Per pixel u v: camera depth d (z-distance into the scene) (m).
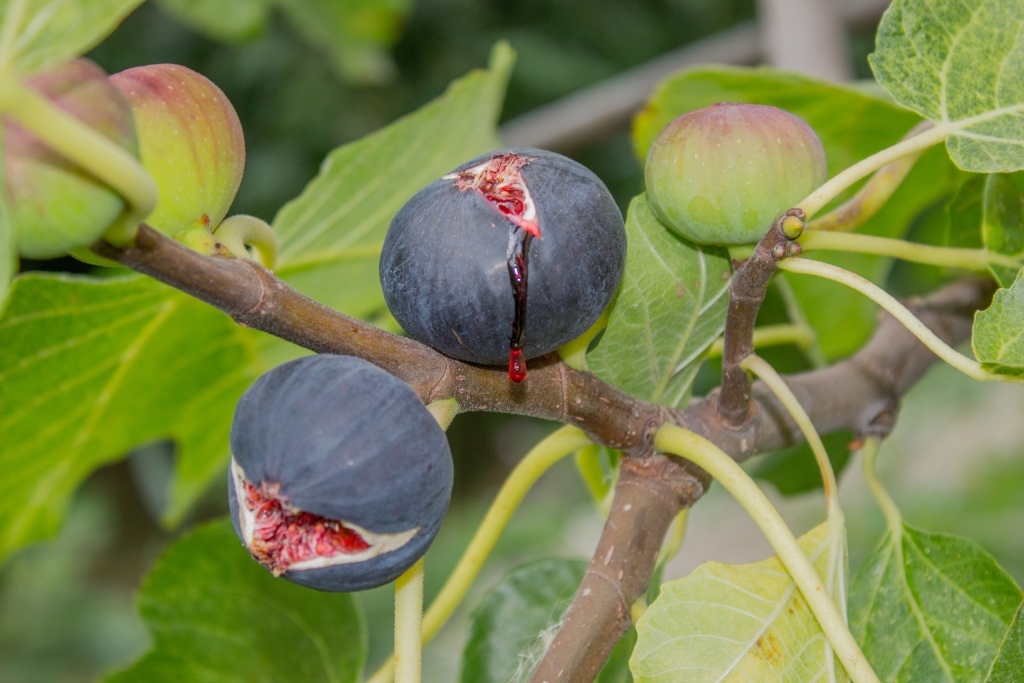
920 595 0.61
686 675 0.57
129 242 0.52
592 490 0.64
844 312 0.80
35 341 0.67
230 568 0.69
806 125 0.58
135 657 0.70
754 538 2.03
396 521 0.52
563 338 0.55
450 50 2.26
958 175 0.70
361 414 0.52
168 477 1.93
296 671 0.69
